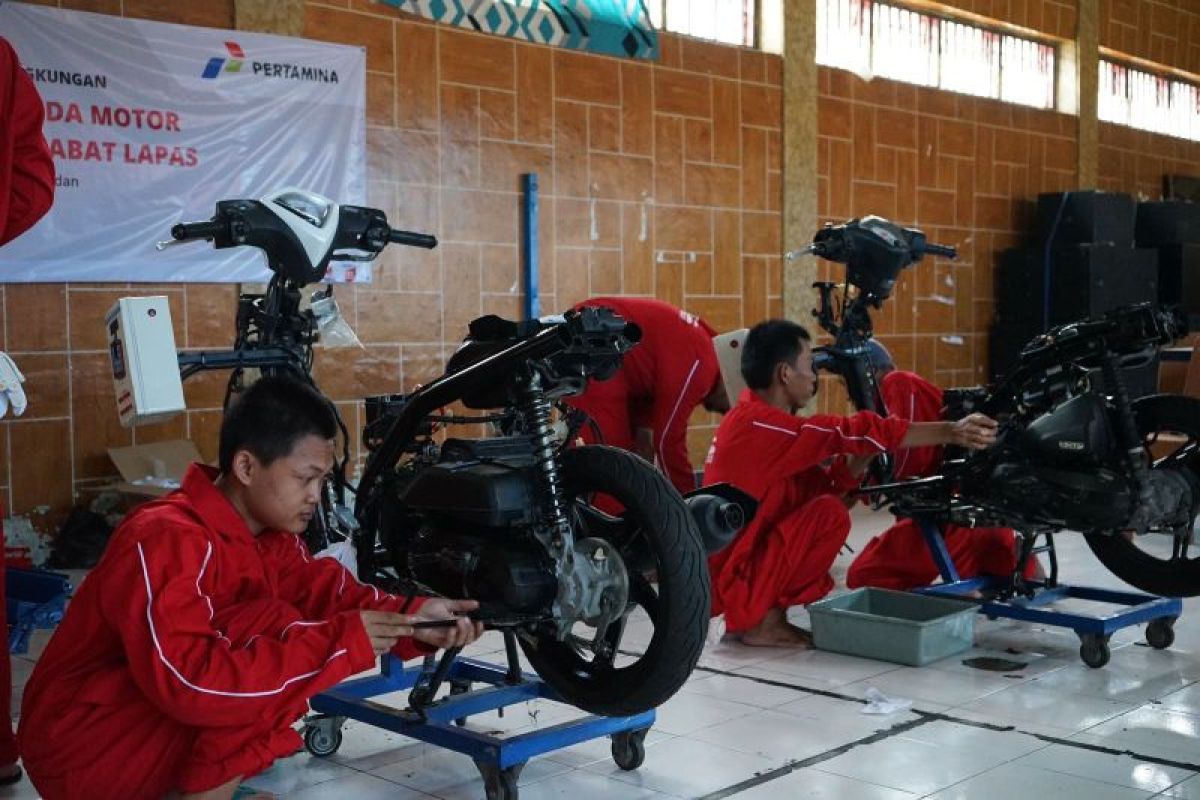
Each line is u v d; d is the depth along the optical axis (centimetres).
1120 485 339
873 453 352
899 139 895
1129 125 1141
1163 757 279
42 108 255
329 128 597
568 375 234
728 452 372
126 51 534
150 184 545
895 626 365
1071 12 1045
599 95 705
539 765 279
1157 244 1042
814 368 416
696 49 753
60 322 526
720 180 770
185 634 183
